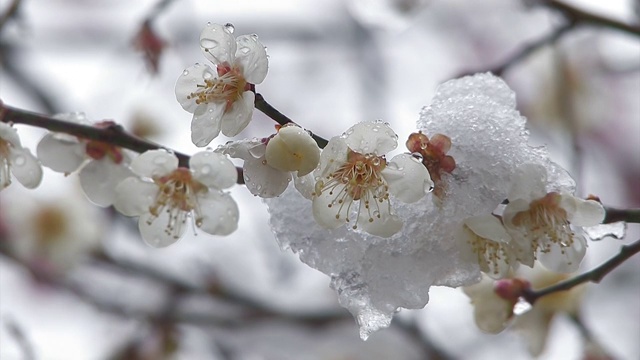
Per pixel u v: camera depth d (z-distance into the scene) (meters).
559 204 0.61
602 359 0.72
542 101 1.04
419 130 0.61
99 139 0.62
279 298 0.99
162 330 0.94
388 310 0.61
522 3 0.79
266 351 1.02
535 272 0.70
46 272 1.01
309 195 0.60
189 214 0.62
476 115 0.61
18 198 0.99
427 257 0.61
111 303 1.00
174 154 0.62
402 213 0.61
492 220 0.60
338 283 0.61
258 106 0.61
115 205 0.62
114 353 0.94
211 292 0.96
